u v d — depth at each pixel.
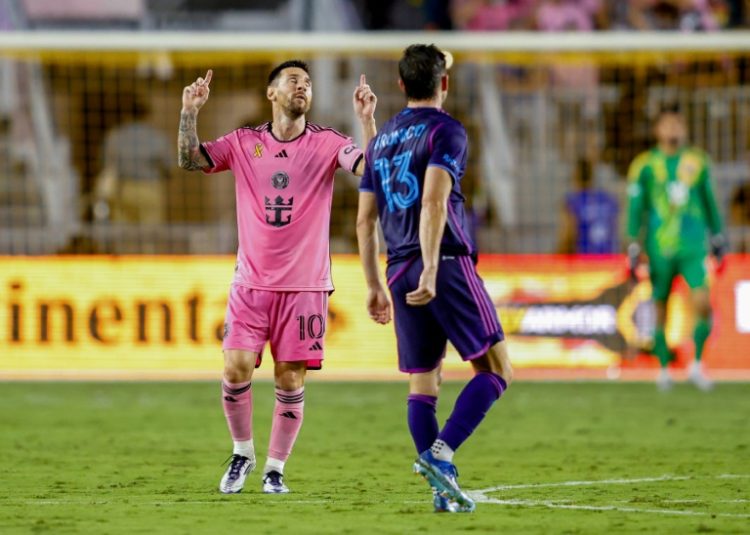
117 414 42.22
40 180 67.44
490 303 21.97
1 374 56.16
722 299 57.50
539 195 69.44
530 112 70.25
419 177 21.75
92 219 66.50
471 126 69.31
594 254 61.03
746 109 67.06
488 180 69.69
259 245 24.81
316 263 25.02
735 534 19.88
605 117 69.31
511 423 39.97
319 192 24.95
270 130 25.19
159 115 69.06
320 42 57.44
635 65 66.69
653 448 33.69
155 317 56.50
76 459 31.08
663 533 19.92
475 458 31.58
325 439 35.59
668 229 51.06
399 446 33.97
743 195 66.19
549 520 21.31
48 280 56.34
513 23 73.56
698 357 51.97
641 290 57.72
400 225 22.02
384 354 57.06
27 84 68.62
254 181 24.88
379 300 23.17
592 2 73.62
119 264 56.59
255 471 28.80
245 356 24.78
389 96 70.44
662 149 51.53
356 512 22.22
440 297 21.66
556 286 57.91
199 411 43.12
